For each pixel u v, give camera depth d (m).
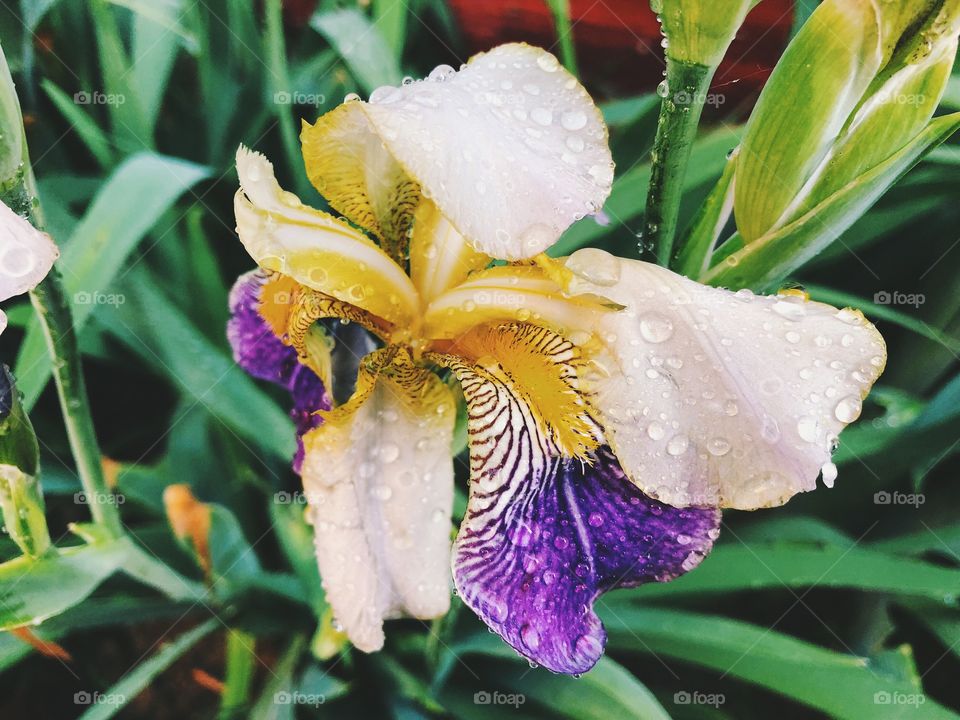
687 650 0.22
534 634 0.15
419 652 0.23
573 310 0.15
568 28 0.27
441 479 0.17
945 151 0.24
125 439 0.28
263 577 0.24
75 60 0.29
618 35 0.31
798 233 0.17
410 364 0.18
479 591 0.15
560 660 0.15
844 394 0.14
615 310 0.15
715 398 0.14
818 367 0.14
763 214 0.17
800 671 0.21
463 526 0.16
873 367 0.15
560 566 0.16
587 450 0.16
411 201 0.18
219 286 0.26
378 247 0.18
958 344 0.25
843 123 0.16
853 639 0.23
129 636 0.25
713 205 0.18
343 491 0.16
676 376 0.14
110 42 0.26
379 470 0.17
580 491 0.16
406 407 0.17
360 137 0.17
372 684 0.23
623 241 0.26
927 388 0.26
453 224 0.14
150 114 0.27
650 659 0.24
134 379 0.29
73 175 0.29
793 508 0.24
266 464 0.26
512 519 0.16
